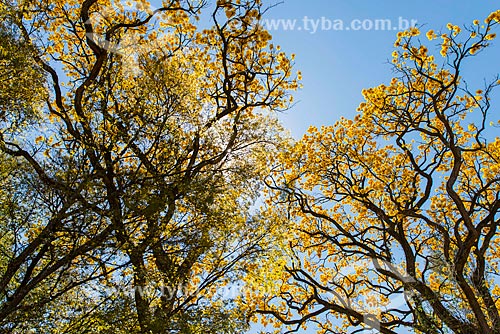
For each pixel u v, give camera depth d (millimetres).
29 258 8711
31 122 9109
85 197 8867
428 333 11945
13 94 8727
